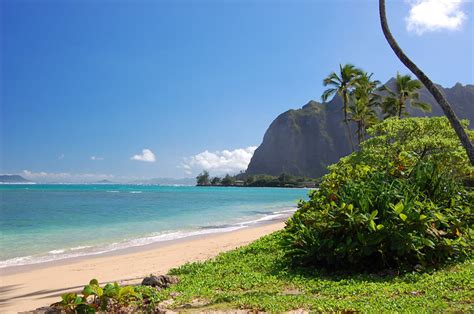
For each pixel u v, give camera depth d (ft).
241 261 36.14
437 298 20.16
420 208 28.63
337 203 34.22
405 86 168.86
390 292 22.20
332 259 29.35
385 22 26.14
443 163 45.44
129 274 38.06
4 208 133.49
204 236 67.05
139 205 159.94
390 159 47.83
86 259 47.52
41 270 41.16
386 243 27.99
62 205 152.35
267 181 619.67
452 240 28.43
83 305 20.30
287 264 32.50
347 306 19.48
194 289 25.61
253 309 20.42
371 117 175.11
